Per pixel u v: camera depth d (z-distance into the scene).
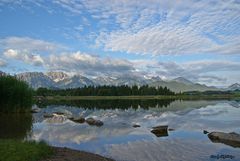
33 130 40.22
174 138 33.38
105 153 25.06
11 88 62.81
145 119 57.50
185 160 22.33
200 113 71.81
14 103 63.53
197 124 47.94
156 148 27.25
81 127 44.50
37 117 59.88
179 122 51.22
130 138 33.59
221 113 71.44
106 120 55.81
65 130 40.81
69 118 58.88
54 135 35.88
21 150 19.44
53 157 19.86
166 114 69.25
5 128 41.78
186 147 27.64
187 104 121.94
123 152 25.45
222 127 43.97
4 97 62.66
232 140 30.78
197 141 31.08
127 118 59.88
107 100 173.00
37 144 22.28
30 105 66.12
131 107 99.38
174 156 23.77
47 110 86.50
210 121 52.47
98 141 31.56
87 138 33.66
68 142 30.88
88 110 85.81
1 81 62.69
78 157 20.55
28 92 65.69
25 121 51.53
